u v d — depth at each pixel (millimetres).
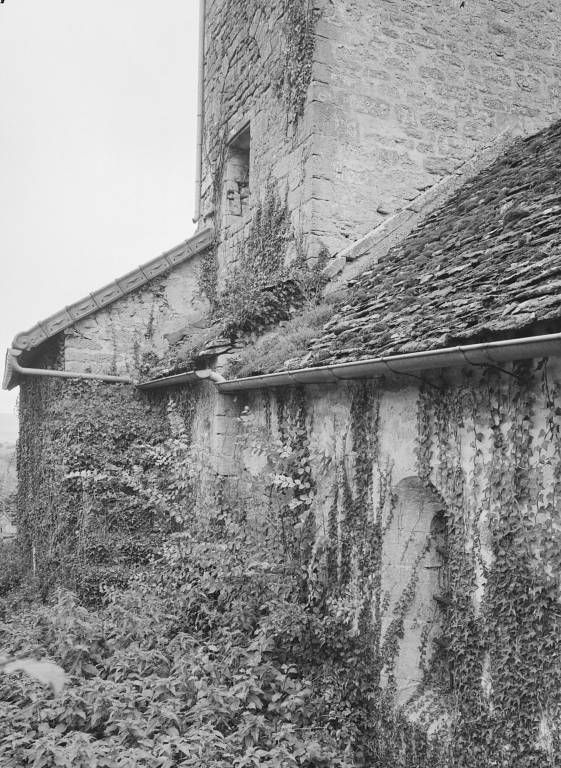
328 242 8961
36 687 5332
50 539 10320
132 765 4324
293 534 6477
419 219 9023
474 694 4383
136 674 5703
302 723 5398
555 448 3906
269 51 10164
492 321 4176
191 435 9102
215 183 12094
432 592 5254
